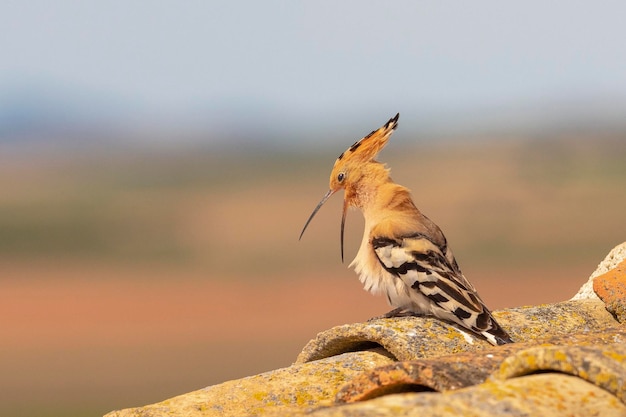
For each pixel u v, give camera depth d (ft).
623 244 26.71
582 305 24.03
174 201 356.18
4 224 298.76
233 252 238.89
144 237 271.69
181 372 118.21
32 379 117.08
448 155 460.14
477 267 193.67
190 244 255.29
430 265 25.16
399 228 26.43
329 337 22.18
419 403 12.75
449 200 304.30
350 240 241.76
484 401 12.82
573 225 244.22
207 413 19.66
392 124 28.60
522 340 22.62
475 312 23.32
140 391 106.73
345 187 28.40
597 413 12.86
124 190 403.13
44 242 268.21
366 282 26.71
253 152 606.14
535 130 616.80
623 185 316.60
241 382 20.80
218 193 378.12
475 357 16.62
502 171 376.48
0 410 97.86
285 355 128.98
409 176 376.89
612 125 628.28
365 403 13.08
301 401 20.03
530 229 242.37
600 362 13.42
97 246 259.19
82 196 382.01
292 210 313.32
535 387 13.20
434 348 21.54
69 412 95.45
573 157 414.21
